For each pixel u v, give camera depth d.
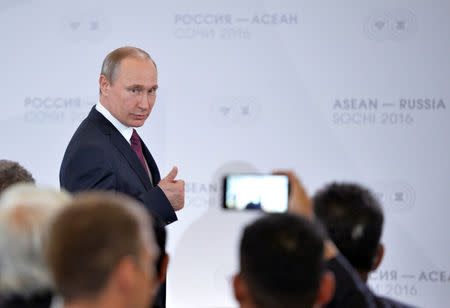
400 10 8.73
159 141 8.90
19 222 2.78
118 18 9.00
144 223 2.49
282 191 4.60
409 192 8.66
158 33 8.96
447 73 8.66
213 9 8.90
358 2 8.78
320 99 8.77
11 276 2.76
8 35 9.07
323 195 3.57
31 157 9.02
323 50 8.80
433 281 8.62
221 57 8.89
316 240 2.59
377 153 8.71
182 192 6.11
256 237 2.57
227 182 4.85
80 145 6.17
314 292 2.56
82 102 9.00
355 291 3.19
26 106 9.02
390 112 8.72
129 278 2.36
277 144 8.80
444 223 8.62
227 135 8.86
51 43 9.05
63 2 9.05
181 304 8.73
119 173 6.15
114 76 6.47
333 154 8.75
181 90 8.92
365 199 3.52
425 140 8.66
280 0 8.84
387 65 8.73
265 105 8.84
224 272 8.73
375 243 3.49
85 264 2.32
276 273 2.51
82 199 2.47
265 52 8.86
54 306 2.71
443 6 8.68
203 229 8.79
